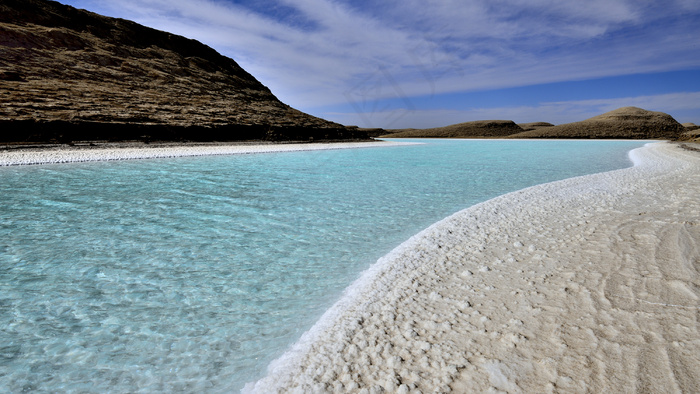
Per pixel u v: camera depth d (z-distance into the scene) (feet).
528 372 7.79
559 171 53.67
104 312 11.90
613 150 108.78
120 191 34.01
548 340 8.97
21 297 12.90
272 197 32.17
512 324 9.91
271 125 129.80
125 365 9.20
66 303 12.50
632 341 8.55
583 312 10.21
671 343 8.33
